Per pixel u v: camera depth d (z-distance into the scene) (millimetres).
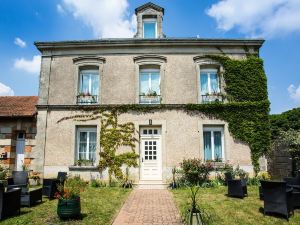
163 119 13773
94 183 12977
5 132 14891
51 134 13891
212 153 13789
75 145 13844
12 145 14867
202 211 7500
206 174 13141
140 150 13812
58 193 7434
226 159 13516
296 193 8234
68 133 13875
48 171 13539
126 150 13586
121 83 14289
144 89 14547
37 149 13742
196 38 14406
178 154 13445
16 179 10320
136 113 13883
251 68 14438
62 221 6863
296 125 18391
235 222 6832
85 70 14906
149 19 16359
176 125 13719
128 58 14562
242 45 14695
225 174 12383
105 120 13875
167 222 6910
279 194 7262
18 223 6621
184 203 8914
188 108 13844
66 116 14031
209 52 14656
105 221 6906
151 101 14273
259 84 14266
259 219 7082
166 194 10750
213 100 14281
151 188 12305
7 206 7148
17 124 14945
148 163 13750
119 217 7398
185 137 13602
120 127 13789
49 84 14492
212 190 11328
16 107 15734
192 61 14508
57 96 14336
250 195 10125
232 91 14203
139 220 7094
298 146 14742
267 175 13281
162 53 14570
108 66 14508
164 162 13367
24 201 8328
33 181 13461
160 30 16016
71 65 14703
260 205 8492
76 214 7090
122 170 13383
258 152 13555
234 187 9852
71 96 14312
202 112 13875
